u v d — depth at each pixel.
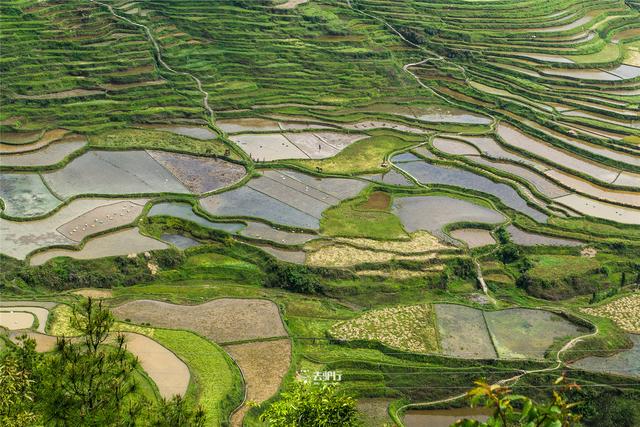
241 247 64.06
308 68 99.06
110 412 24.86
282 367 49.28
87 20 99.50
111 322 26.58
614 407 48.09
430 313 57.34
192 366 47.62
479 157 82.88
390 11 114.75
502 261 66.12
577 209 73.19
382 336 54.16
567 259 66.19
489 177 78.56
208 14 105.94
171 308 54.81
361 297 60.28
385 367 50.66
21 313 51.97
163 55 96.25
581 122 89.94
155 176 74.38
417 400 48.47
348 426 28.78
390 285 61.41
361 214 70.12
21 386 25.62
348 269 61.75
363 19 111.62
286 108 91.00
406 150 83.81
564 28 115.31
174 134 83.12
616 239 69.00
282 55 100.50
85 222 65.38
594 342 54.06
